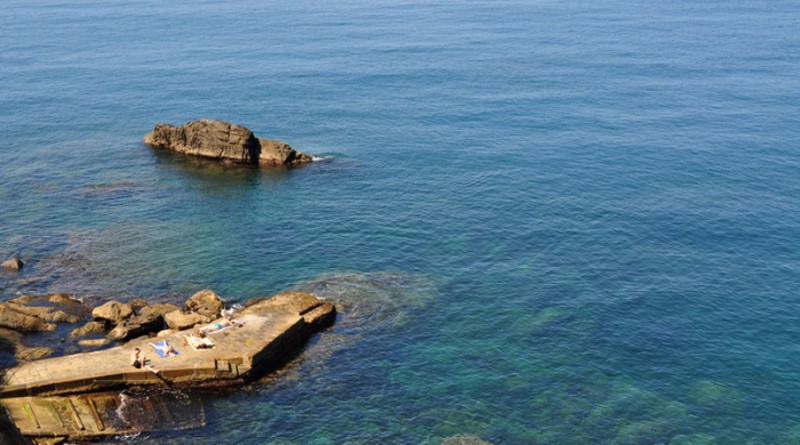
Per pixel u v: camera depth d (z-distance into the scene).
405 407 52.41
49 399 50.78
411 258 75.81
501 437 49.56
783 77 157.38
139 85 152.25
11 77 159.62
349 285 69.44
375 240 80.06
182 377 53.47
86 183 96.81
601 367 57.22
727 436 49.91
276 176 100.75
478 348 59.69
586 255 76.00
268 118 128.75
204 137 107.25
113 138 117.50
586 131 119.00
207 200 91.75
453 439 49.22
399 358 58.22
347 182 98.31
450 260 75.38
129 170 102.44
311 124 125.12
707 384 55.12
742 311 64.94
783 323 62.94
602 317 64.25
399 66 170.25
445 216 86.50
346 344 59.91
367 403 52.78
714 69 166.38
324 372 56.25
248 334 57.75
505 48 196.50
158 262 74.12
